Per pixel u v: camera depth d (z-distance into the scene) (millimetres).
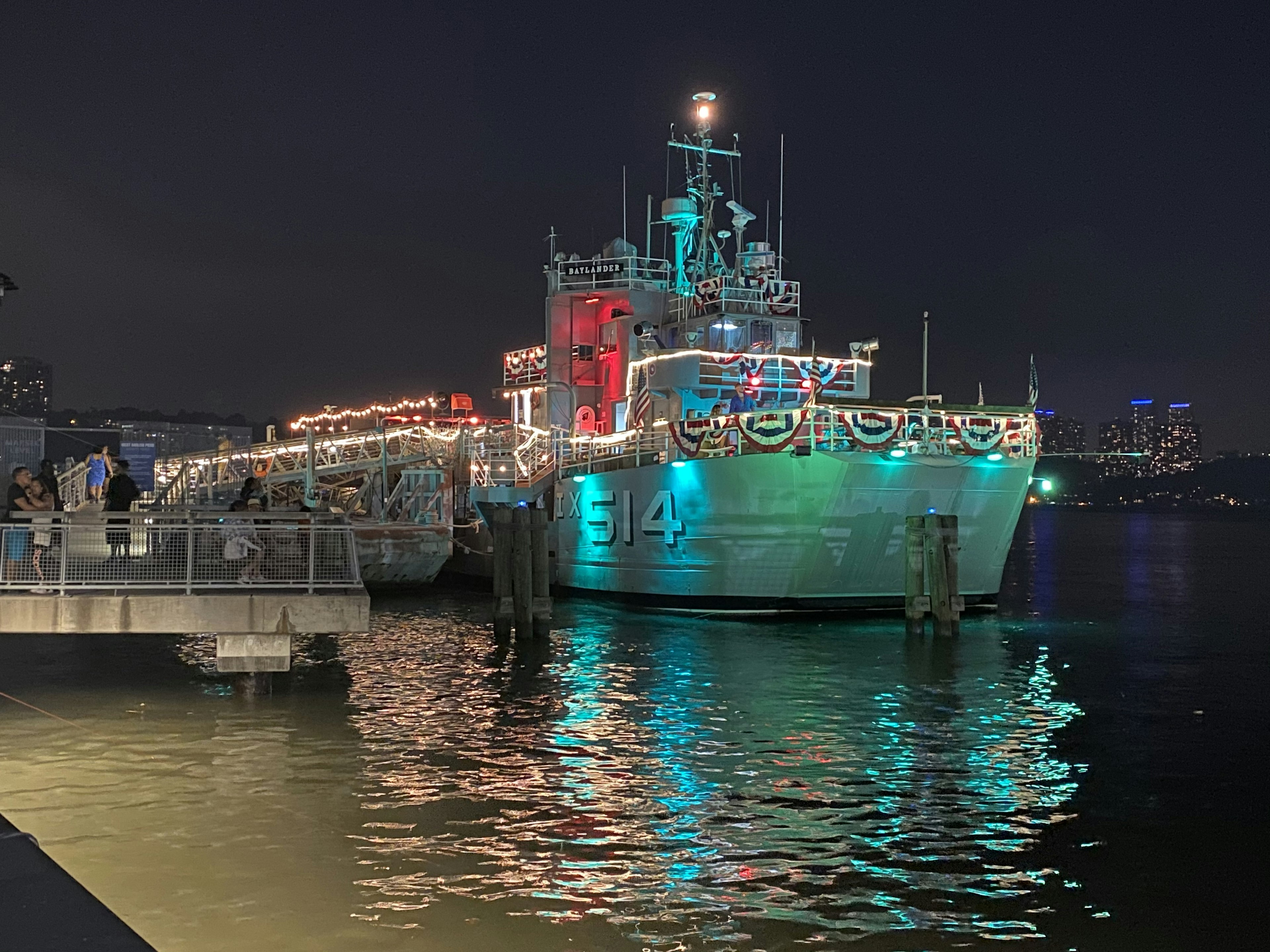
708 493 32188
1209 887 11766
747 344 37656
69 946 4730
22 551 19141
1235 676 25188
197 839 12758
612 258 41031
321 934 10125
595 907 10914
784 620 32750
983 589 35031
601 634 30500
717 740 18203
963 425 31891
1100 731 19312
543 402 43219
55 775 15453
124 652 27000
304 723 19062
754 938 10305
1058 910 11094
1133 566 72812
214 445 51688
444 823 13469
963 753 17531
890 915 10914
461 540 45000
